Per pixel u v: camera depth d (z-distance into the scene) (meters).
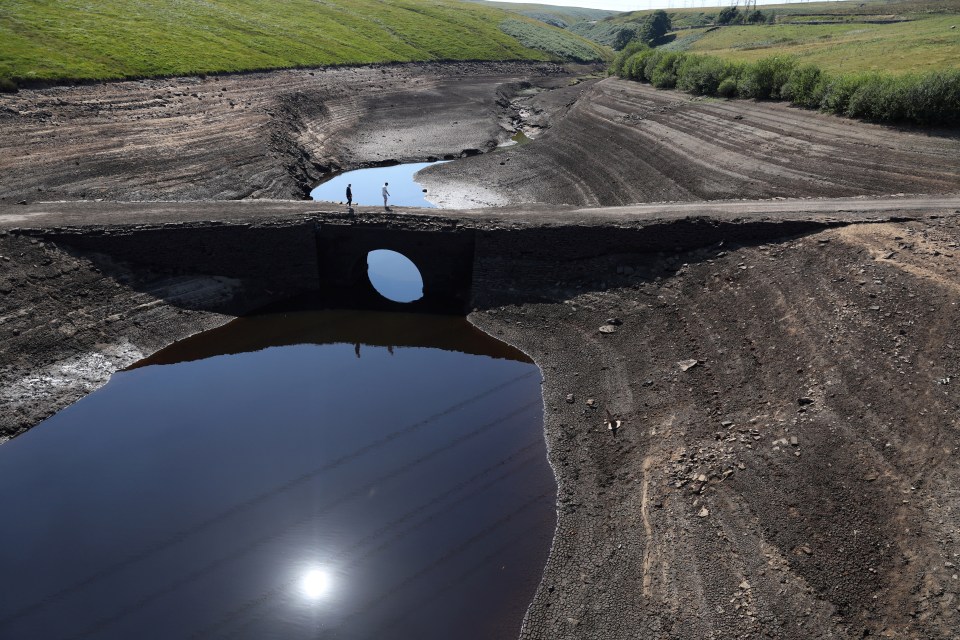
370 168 68.06
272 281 39.00
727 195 46.88
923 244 30.88
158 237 36.78
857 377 24.67
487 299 37.88
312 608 19.55
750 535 20.62
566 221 38.12
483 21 151.88
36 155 49.78
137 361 33.41
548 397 30.41
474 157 69.69
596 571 21.05
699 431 25.58
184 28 88.88
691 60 77.69
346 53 104.94
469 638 18.89
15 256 34.28
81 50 69.38
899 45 71.31
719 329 31.00
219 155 57.50
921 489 19.86
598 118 75.56
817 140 50.09
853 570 18.61
